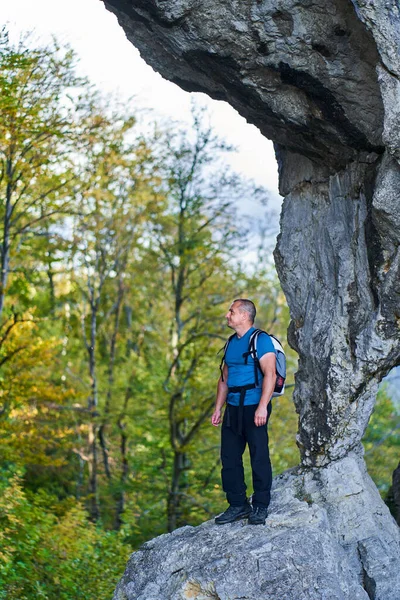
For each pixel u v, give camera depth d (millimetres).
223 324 17812
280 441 18469
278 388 6004
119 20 6453
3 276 13875
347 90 5973
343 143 6402
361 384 6375
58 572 10742
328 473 6484
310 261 7016
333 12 5605
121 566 11492
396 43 5160
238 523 6078
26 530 11242
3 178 13047
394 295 5973
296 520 5941
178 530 6398
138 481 18125
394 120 5316
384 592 5930
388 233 5930
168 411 17359
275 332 21438
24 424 14258
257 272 18141
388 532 6348
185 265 17969
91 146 14484
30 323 14250
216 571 5605
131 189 19031
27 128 11695
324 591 5430
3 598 9398
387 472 18750
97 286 23859
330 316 6629
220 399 6281
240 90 6422
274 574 5504
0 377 15227
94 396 20516
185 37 6020
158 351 20578
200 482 17734
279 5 5645
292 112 6359
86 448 21531
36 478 21516
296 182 7188
